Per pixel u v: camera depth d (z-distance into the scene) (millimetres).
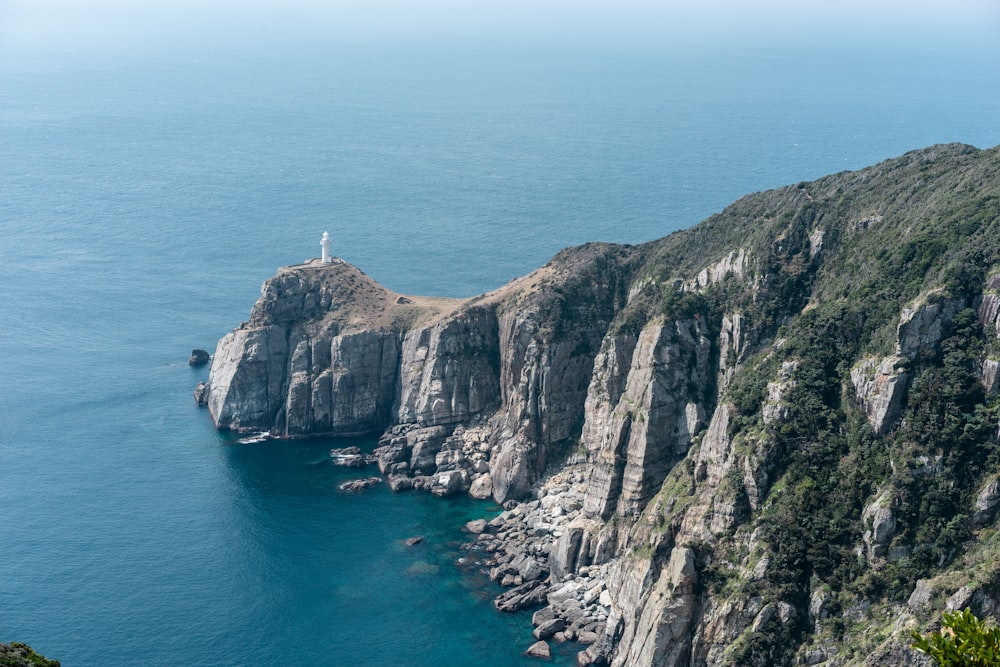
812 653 179000
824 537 189375
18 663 119625
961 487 183250
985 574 161625
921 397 191500
